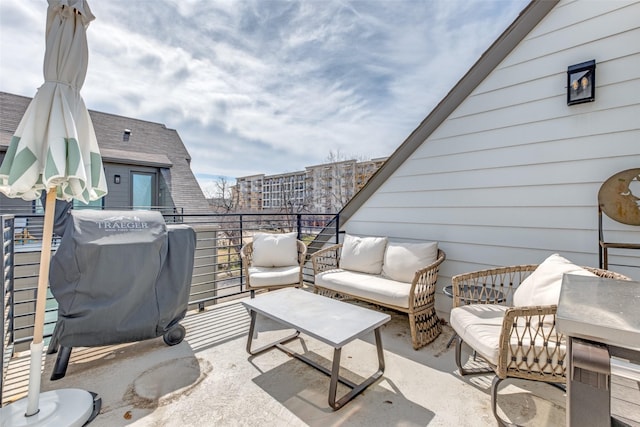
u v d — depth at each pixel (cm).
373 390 191
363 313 206
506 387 194
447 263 306
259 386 195
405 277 293
